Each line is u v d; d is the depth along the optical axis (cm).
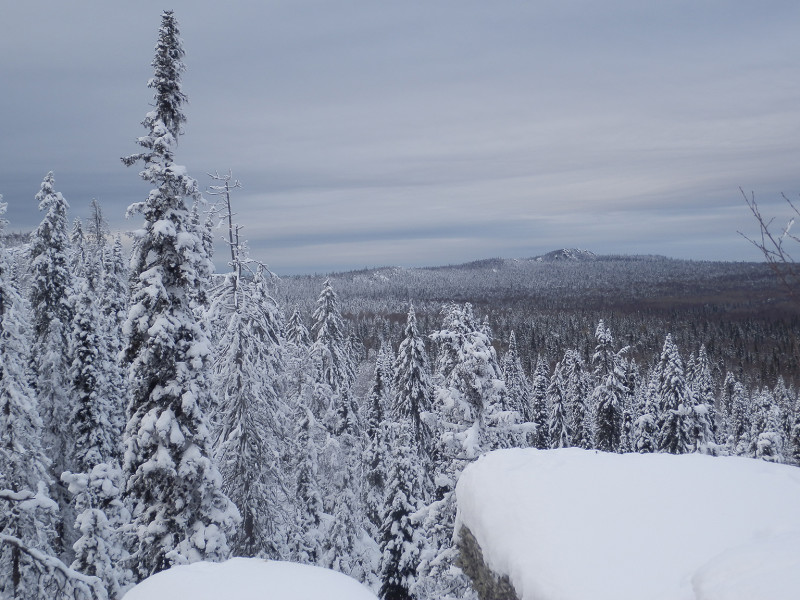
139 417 1602
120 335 3272
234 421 1995
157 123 1580
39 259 2734
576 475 969
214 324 1988
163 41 1580
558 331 15288
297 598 747
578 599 643
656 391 4303
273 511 2072
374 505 3566
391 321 19650
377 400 4144
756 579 560
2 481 1927
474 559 1045
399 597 2502
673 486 874
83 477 1552
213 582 804
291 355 2550
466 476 1146
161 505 1595
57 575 1177
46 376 2755
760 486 846
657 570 662
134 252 1614
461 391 1847
